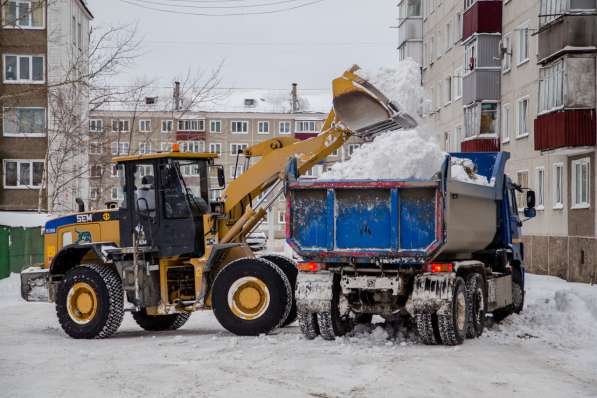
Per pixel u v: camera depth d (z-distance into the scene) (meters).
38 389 9.09
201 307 14.73
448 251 13.08
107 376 9.91
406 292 12.87
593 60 28.36
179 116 36.53
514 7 37.56
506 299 15.73
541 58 30.62
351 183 12.68
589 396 8.73
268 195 15.32
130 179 15.28
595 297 18.41
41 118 48.00
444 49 50.06
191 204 15.00
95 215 15.56
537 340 13.30
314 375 9.82
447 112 49.47
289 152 15.24
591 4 28.30
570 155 30.69
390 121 13.99
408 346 12.50
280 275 13.97
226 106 107.62
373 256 12.62
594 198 28.55
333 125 15.12
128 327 17.06
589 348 12.43
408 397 8.55
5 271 32.47
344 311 13.10
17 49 48.25
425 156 12.46
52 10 48.19
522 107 36.88
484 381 9.49
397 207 12.51
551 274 31.86
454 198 12.87
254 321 13.90
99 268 14.69
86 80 32.81
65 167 43.41
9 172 48.03
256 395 8.65
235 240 15.13
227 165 106.88
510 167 37.91
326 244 12.88
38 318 18.28
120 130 37.06
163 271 15.02
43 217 37.47
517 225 16.92
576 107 28.42
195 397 8.56
